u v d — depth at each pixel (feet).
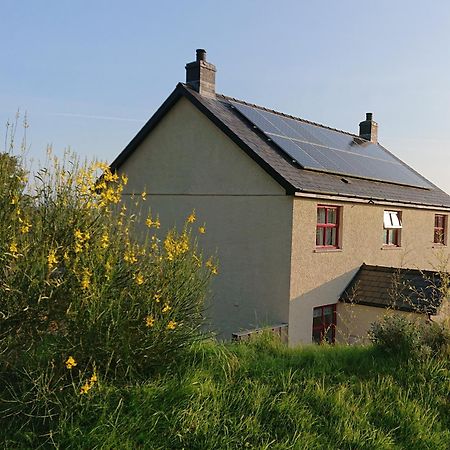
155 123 45.29
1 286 13.32
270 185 37.68
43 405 13.78
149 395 15.19
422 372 21.26
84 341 14.38
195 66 45.39
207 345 19.52
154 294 15.90
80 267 14.40
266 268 37.88
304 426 16.26
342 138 60.64
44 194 15.42
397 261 50.60
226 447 14.42
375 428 17.07
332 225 41.68
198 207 42.60
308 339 38.19
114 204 17.52
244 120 44.91
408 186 56.39
